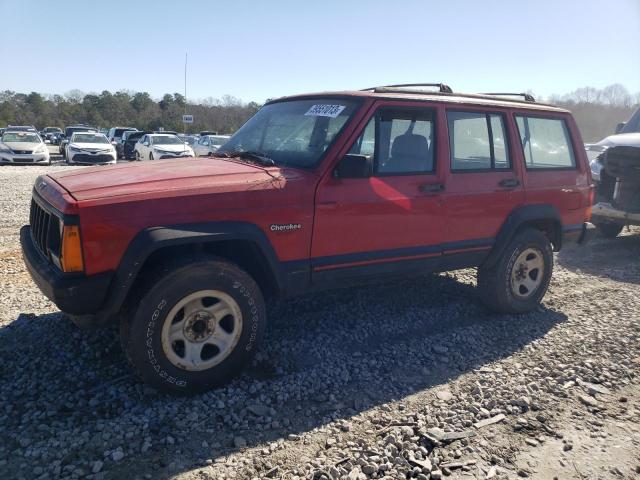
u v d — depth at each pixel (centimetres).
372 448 293
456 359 412
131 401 330
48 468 268
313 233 378
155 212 322
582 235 559
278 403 338
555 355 425
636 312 528
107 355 388
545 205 511
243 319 353
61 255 308
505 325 487
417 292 563
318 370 382
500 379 380
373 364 397
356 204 392
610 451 302
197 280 330
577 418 336
